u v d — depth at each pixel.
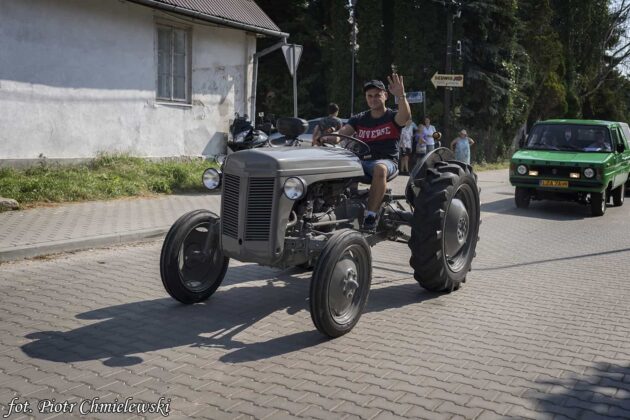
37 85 11.59
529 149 14.50
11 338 4.94
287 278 7.11
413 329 5.49
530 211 14.00
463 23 24.84
